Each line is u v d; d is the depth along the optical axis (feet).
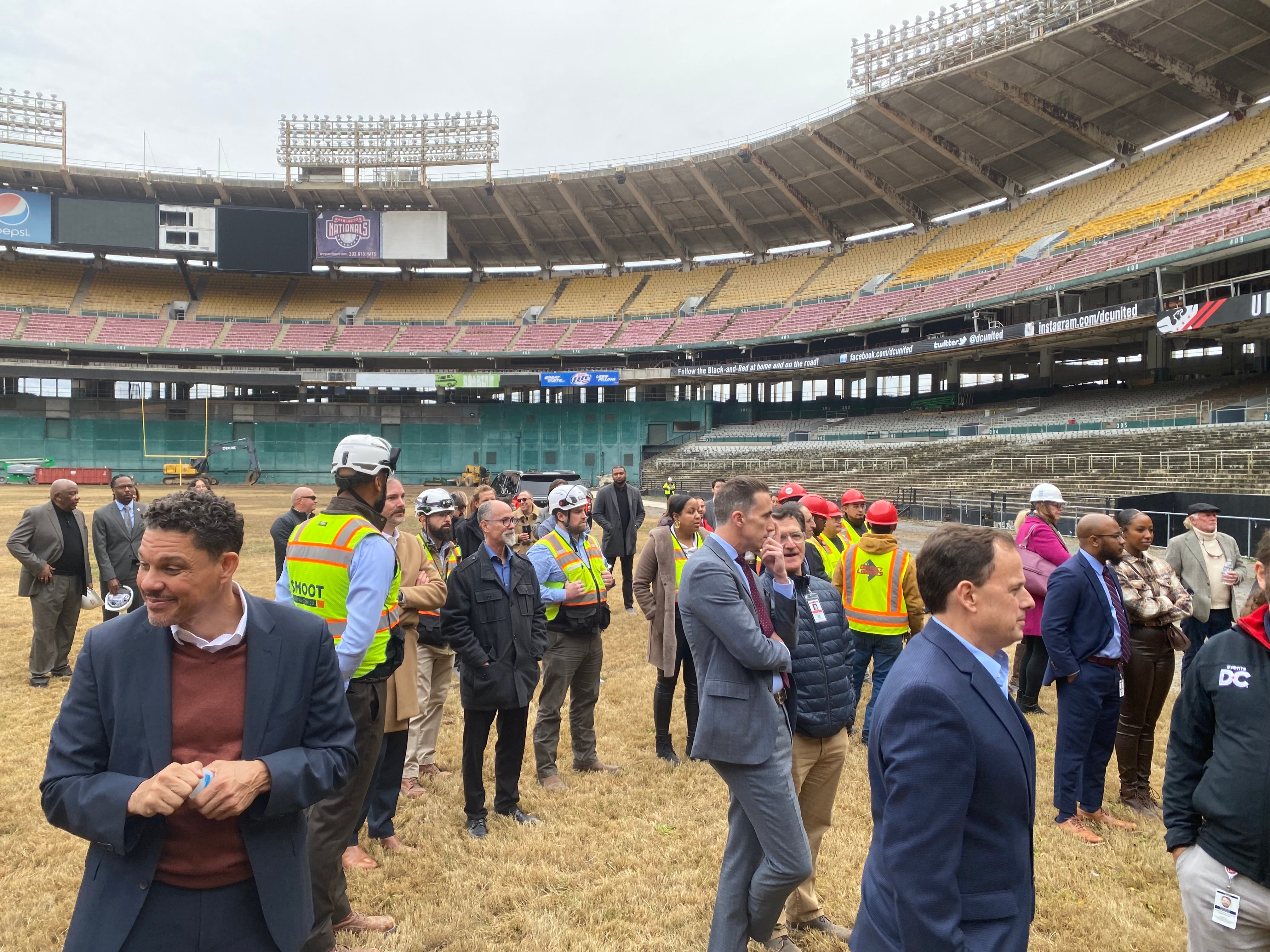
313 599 11.21
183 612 6.59
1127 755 16.93
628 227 168.96
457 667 18.90
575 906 12.84
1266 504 46.16
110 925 6.51
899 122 118.83
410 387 159.12
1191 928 8.34
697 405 162.81
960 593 7.03
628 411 167.22
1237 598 27.12
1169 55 97.19
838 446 129.90
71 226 147.95
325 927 11.04
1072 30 93.09
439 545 21.43
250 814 6.73
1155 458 71.41
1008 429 104.42
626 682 26.71
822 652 12.05
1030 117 114.52
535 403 173.68
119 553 27.12
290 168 161.27
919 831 6.40
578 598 18.06
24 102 155.22
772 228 163.63
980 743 6.61
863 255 151.43
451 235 173.68
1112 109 109.40
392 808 15.07
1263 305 69.21
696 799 17.16
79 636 33.40
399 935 11.95
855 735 21.57
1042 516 22.97
